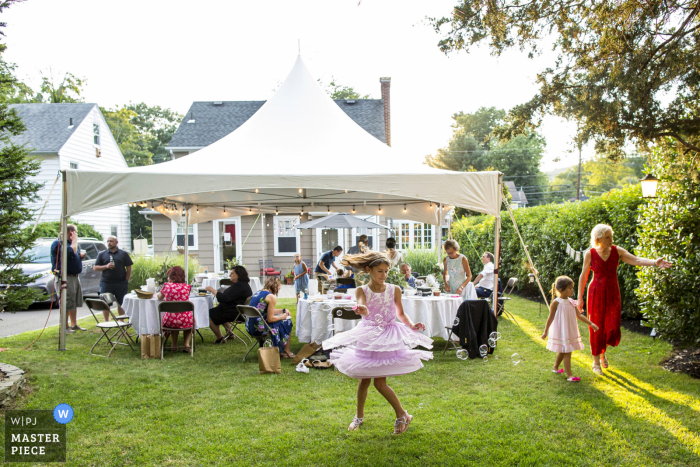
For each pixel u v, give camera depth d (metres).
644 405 4.38
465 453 3.46
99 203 6.42
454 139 44.03
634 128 6.43
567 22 7.32
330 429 3.89
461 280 7.59
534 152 44.84
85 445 3.62
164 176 6.40
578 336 5.29
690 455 3.42
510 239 13.78
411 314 6.66
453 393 4.85
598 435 3.77
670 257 5.68
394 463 3.31
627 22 6.36
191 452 3.52
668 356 6.05
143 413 4.30
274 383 5.26
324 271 10.35
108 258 8.70
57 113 19.98
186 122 18.58
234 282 7.56
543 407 4.37
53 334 8.02
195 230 17.08
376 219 17.91
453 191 6.53
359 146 7.95
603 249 5.24
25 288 5.57
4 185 5.31
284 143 7.82
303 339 6.68
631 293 7.97
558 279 5.32
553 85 7.60
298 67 8.85
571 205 10.64
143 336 6.49
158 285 8.42
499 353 6.59
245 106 19.61
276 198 10.84
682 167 5.96
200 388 5.05
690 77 6.00
